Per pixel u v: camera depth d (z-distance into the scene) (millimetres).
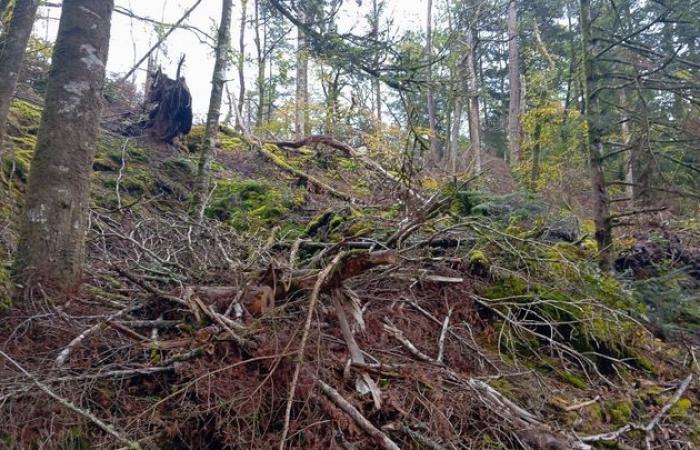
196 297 3086
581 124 8914
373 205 6215
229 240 5082
